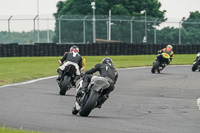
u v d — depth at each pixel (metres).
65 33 187.50
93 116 32.53
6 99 40.66
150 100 43.09
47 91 48.53
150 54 136.00
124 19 153.00
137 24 193.75
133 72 77.00
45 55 122.69
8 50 119.81
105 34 199.25
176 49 141.38
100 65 33.53
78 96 33.03
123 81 61.91
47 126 27.41
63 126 27.62
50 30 138.50
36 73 71.31
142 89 52.72
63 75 45.91
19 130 23.92
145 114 34.31
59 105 37.88
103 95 33.44
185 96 46.84
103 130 26.73
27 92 46.88
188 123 30.44
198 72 78.75
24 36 135.00
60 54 123.56
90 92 32.69
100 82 32.09
